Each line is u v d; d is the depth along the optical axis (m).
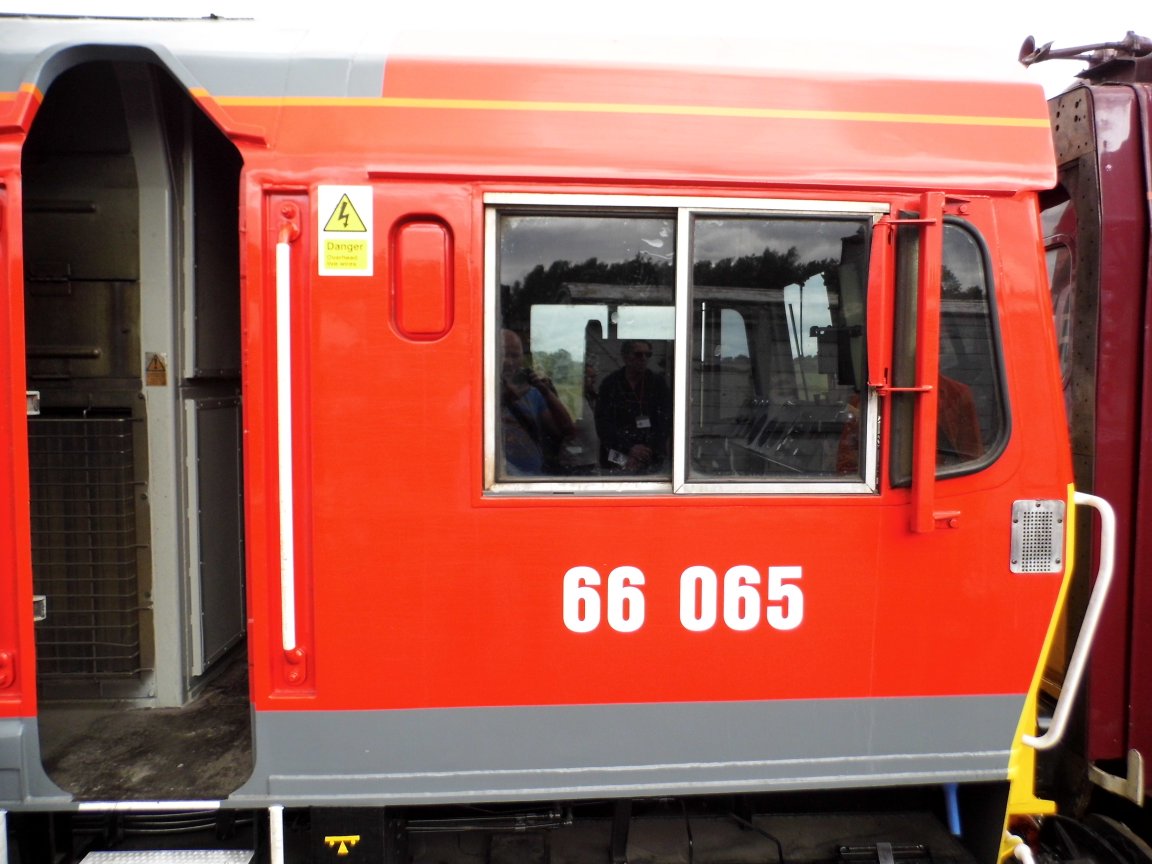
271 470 1.98
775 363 2.10
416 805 2.22
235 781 2.10
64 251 2.39
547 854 2.32
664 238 2.06
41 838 2.12
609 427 2.08
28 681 1.97
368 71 1.99
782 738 2.12
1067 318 2.57
